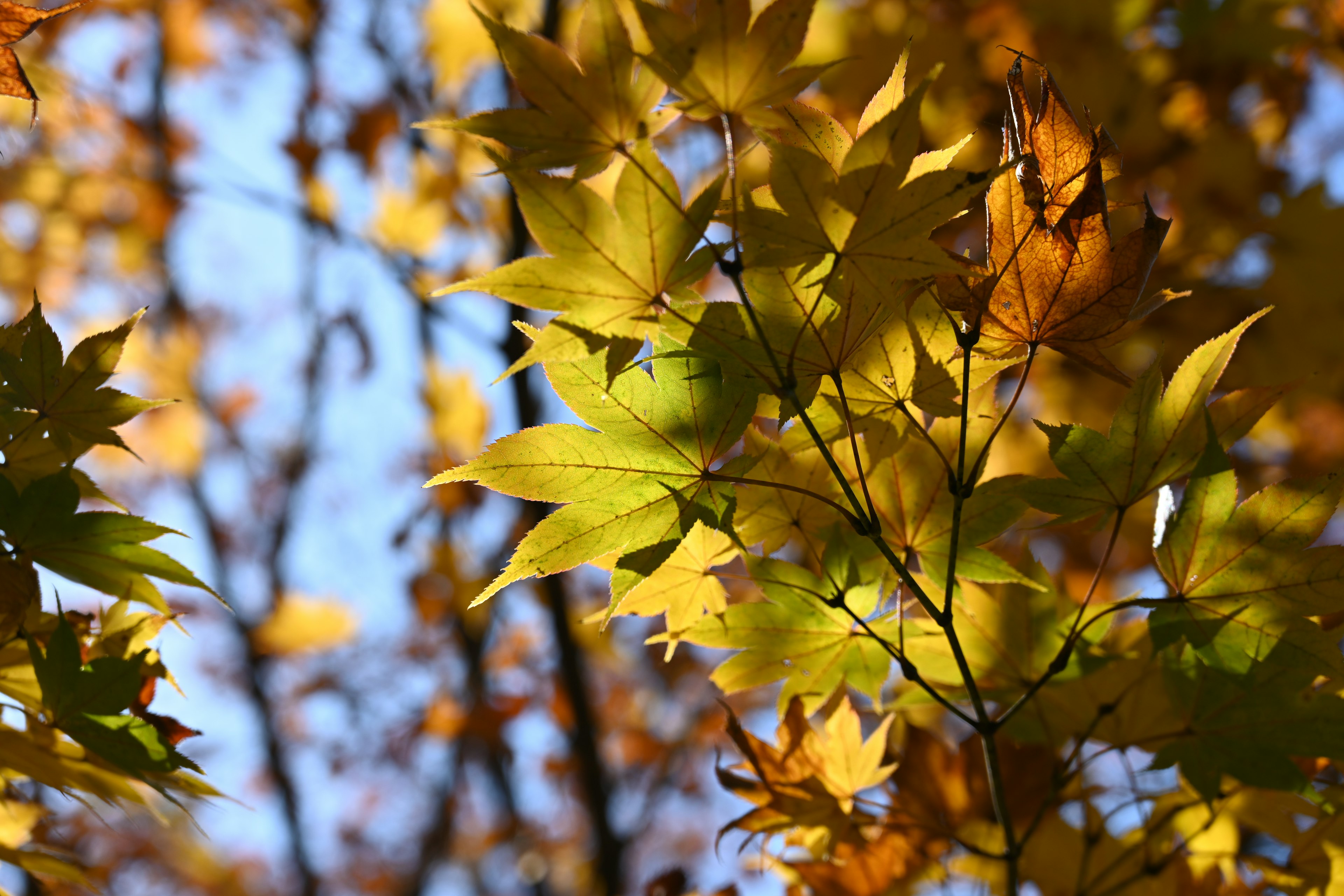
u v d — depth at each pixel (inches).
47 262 98.9
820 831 27.1
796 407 23.0
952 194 22.1
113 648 24.9
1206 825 25.7
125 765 23.9
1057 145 23.0
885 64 54.8
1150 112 55.3
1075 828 27.2
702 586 25.2
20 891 50.0
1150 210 23.0
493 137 21.7
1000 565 24.9
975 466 23.5
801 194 22.1
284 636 87.4
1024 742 26.5
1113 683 26.6
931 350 23.7
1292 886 26.2
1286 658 23.7
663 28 21.5
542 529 23.3
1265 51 55.9
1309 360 56.2
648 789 99.3
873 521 23.1
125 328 24.5
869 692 25.8
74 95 86.7
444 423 72.3
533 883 116.4
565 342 22.3
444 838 143.5
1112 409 57.2
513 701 79.5
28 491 23.7
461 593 78.9
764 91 21.8
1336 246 54.2
